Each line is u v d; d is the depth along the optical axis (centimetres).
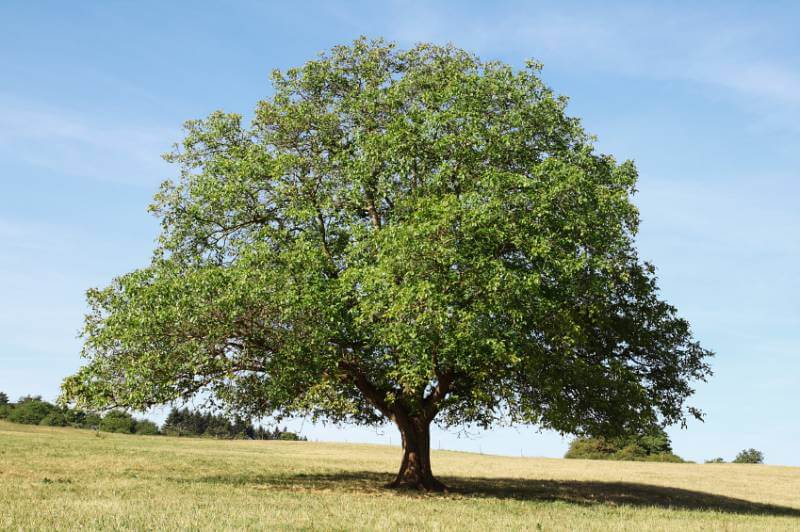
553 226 2397
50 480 2503
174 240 2767
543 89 2773
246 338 2456
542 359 2358
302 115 2816
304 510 1786
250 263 2455
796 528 1934
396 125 2577
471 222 2259
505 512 2019
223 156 2852
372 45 3003
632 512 2233
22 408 10188
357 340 2536
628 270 2728
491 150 2511
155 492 2200
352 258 2528
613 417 2689
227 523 1462
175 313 2338
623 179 2633
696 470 5972
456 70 2814
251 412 2822
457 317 2247
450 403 2666
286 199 2728
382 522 1588
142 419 11575
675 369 2845
